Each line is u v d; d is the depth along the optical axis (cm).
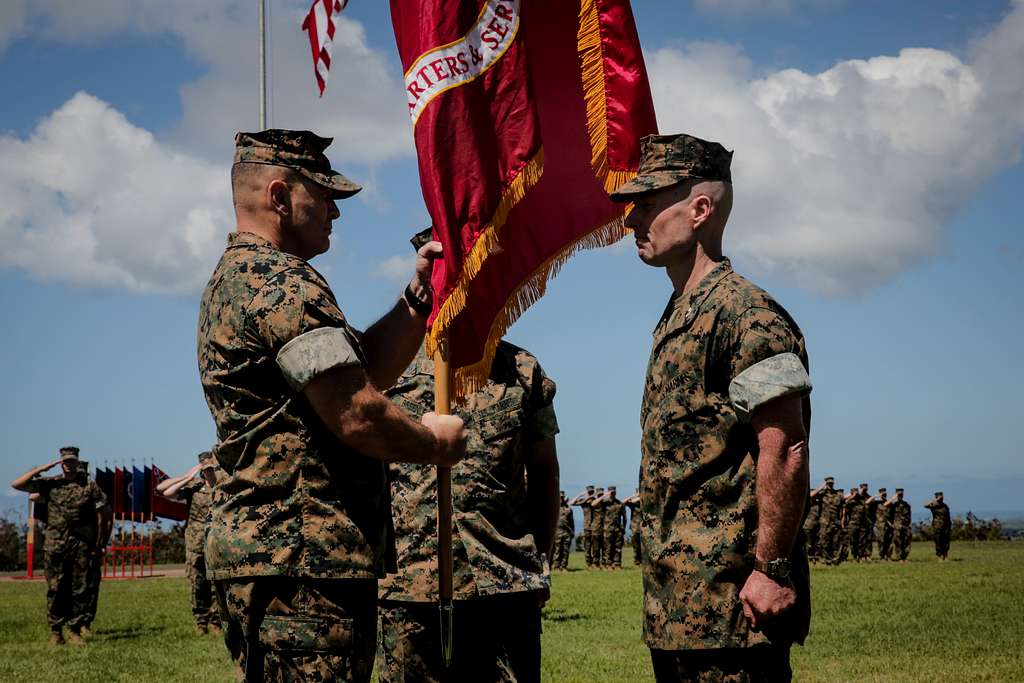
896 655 1093
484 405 529
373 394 353
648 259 424
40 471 1429
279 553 349
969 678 937
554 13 532
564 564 3372
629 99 530
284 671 347
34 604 2123
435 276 449
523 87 490
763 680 377
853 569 2830
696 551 385
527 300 498
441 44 470
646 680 962
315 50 476
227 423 364
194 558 1512
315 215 394
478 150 470
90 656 1250
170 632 1530
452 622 502
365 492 368
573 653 1152
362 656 360
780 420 366
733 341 382
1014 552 4003
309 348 347
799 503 365
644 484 412
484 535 514
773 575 366
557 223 511
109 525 1483
